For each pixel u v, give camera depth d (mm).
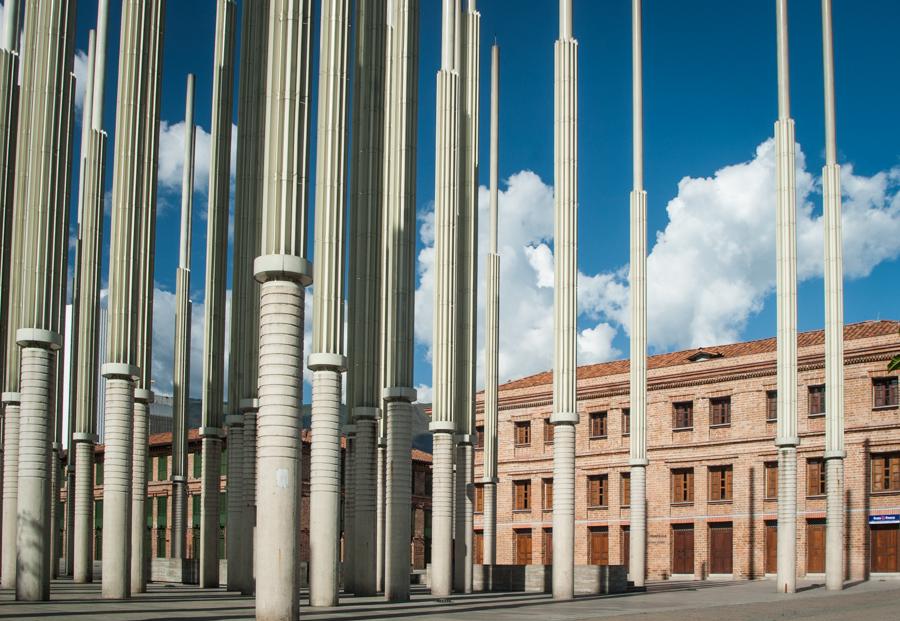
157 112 28922
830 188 41562
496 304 44750
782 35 39906
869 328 53844
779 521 37438
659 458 57656
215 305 39875
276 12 19688
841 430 40406
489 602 28562
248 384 32688
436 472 31422
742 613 24828
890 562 48938
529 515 62844
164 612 21922
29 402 25641
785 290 38344
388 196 38969
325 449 25000
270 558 18188
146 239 30219
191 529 62406
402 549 28219
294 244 19125
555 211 32625
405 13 30734
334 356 24844
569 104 33156
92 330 39000
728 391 55500
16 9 36406
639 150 43375
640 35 43969
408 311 29141
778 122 39344
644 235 43031
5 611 21734
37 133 26578
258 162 32906
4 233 35469
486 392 44281
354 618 20766
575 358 31719
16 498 32656
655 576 56719
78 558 37875
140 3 28203
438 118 33156
